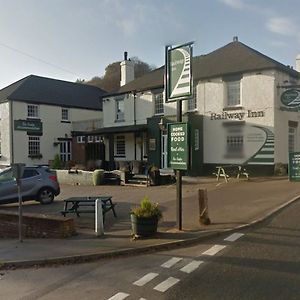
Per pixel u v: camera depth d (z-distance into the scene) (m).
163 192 16.95
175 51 9.45
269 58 23.16
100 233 9.33
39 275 6.70
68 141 37.38
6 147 33.66
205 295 5.24
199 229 9.24
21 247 8.59
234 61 23.44
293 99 20.55
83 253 7.70
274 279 5.75
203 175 23.30
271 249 7.40
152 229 8.73
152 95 27.08
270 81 20.98
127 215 12.07
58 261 7.43
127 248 7.87
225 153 22.61
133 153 28.17
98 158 31.88
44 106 35.69
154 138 25.38
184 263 6.82
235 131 22.25
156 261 7.11
